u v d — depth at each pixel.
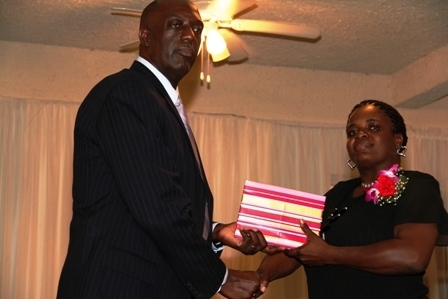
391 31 4.56
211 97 5.20
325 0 4.09
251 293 2.17
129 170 1.92
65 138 4.82
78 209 2.04
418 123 5.53
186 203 1.97
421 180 2.51
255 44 4.85
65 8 4.25
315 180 5.21
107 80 2.11
